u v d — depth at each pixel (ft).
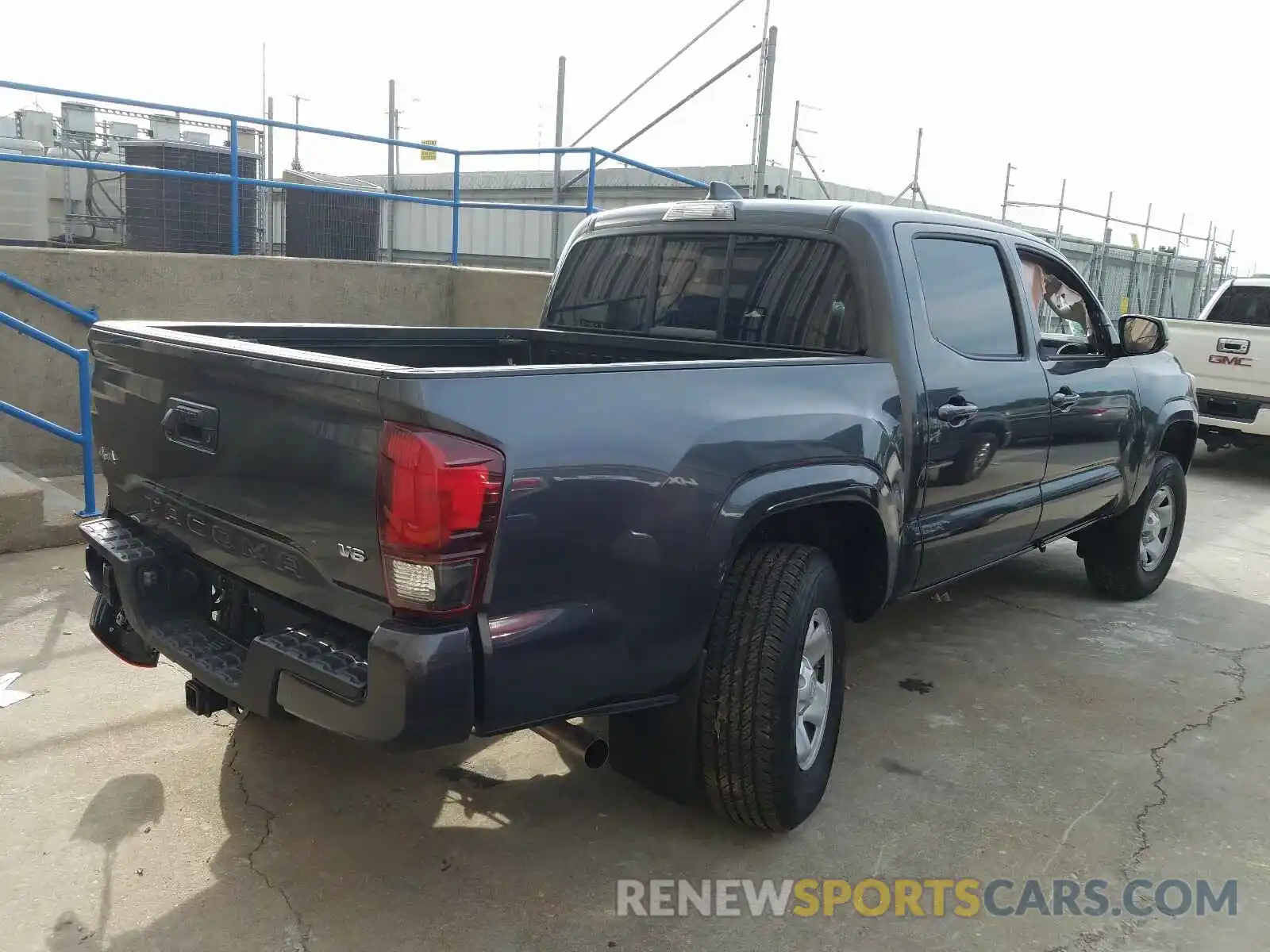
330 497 7.83
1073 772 11.94
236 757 11.36
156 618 9.88
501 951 8.43
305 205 36.91
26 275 22.74
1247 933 9.08
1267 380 31.01
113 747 11.43
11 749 11.25
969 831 10.58
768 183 39.11
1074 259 55.72
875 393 11.09
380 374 7.29
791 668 9.48
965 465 12.61
